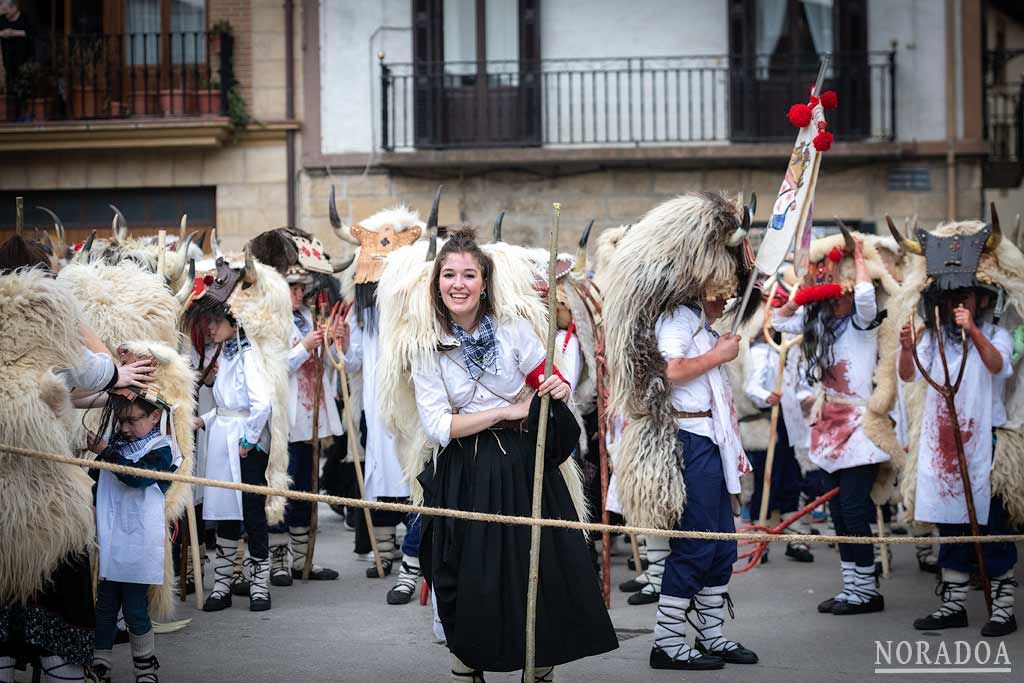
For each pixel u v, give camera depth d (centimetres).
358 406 809
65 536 426
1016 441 600
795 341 766
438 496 459
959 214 1558
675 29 1577
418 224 776
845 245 674
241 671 548
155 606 523
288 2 1574
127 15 1597
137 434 500
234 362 672
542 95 1580
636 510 546
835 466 662
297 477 789
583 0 1584
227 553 698
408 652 584
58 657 438
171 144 1557
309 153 1581
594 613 446
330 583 767
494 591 440
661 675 538
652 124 1562
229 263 712
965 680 523
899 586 738
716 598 559
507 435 460
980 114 1555
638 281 549
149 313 543
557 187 1573
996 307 606
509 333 460
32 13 1593
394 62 1580
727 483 548
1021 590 720
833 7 1562
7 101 1584
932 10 1555
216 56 1588
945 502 605
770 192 1569
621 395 554
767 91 1573
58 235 696
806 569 809
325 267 779
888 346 658
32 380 425
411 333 459
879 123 1566
